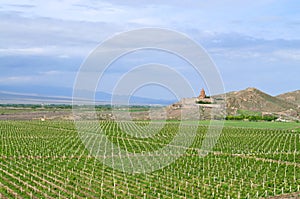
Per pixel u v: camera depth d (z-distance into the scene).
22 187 48.59
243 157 72.38
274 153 77.12
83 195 45.19
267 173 58.50
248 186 50.59
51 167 60.53
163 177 54.56
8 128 115.56
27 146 81.94
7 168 59.59
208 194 46.31
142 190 47.50
